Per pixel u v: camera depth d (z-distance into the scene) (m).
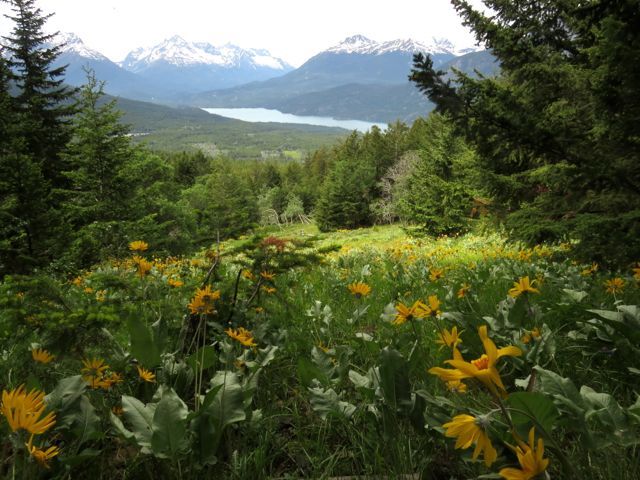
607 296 3.42
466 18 5.54
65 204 18.14
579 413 1.34
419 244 17.62
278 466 1.80
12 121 15.42
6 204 8.29
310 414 2.12
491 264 6.93
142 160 25.89
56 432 1.56
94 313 2.12
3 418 1.39
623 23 2.82
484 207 5.43
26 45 21.92
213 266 3.14
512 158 3.52
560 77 4.90
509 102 3.19
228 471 1.67
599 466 1.41
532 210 4.23
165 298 3.01
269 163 111.19
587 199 3.62
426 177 26.52
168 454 1.48
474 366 0.94
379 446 1.70
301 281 5.98
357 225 58.09
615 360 2.14
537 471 0.83
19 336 2.35
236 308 3.02
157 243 11.60
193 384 2.26
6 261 6.68
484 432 0.89
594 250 3.49
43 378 2.15
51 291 2.33
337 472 1.68
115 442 1.84
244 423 1.86
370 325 3.73
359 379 2.00
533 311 2.39
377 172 66.94
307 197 85.19
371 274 6.91
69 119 21.73
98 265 6.21
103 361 2.07
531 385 1.50
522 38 5.41
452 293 3.66
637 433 1.42
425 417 1.58
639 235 3.13
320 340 3.18
